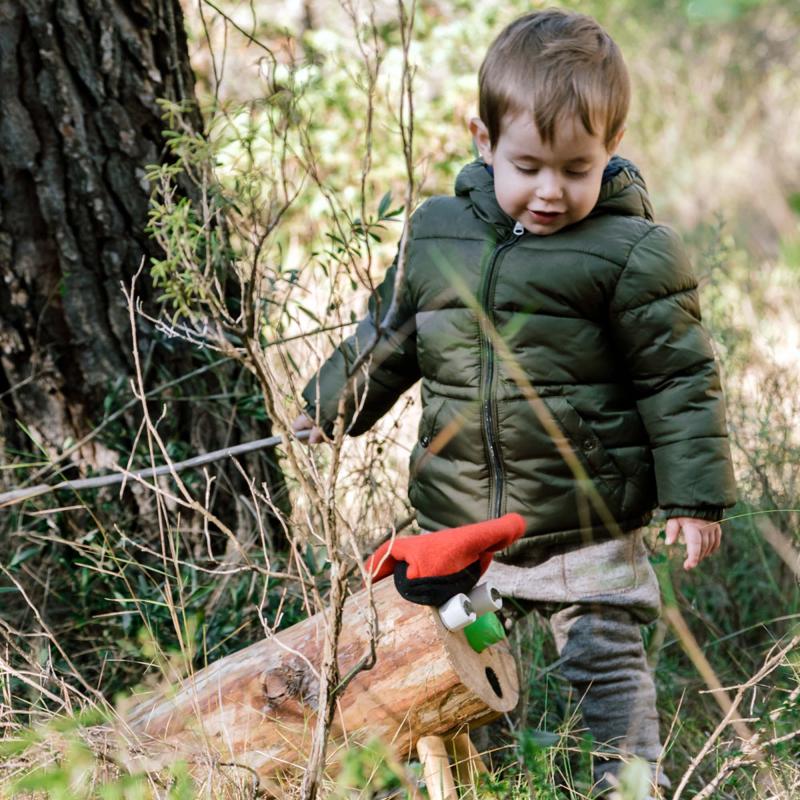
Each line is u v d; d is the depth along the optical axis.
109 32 4.37
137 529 4.52
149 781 2.90
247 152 3.12
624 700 3.57
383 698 3.00
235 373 4.72
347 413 3.96
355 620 3.06
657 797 3.17
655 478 3.58
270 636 2.98
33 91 4.31
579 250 3.46
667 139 9.61
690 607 4.40
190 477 4.55
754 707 3.96
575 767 3.76
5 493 3.96
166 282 2.80
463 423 3.59
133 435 4.53
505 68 3.37
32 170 4.34
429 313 3.67
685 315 3.48
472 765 3.20
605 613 3.56
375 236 3.60
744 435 5.21
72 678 3.94
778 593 4.44
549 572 3.57
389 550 2.95
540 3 11.19
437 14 11.35
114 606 4.21
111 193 4.44
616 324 3.49
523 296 3.49
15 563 3.94
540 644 4.18
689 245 7.29
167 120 4.51
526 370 3.50
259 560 4.33
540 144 3.33
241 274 2.84
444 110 9.62
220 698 3.08
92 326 4.49
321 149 8.67
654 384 3.50
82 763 2.78
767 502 4.85
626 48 10.54
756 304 6.66
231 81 8.50
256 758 3.04
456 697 2.99
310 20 10.16
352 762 2.75
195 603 4.11
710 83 10.00
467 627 3.06
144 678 3.72
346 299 5.62
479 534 3.01
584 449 3.52
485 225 3.61
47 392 4.50
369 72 2.60
